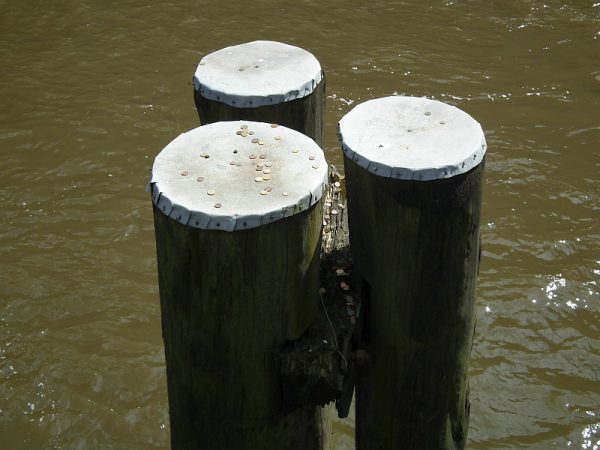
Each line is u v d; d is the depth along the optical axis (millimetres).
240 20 10516
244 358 2797
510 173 7883
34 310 6516
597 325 6414
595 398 5887
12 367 6082
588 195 7637
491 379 5992
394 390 3189
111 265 6930
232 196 2635
